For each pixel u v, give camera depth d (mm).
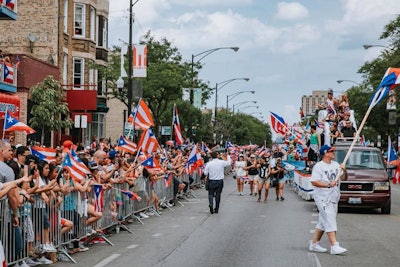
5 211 9594
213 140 64500
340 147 21672
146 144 18188
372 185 20094
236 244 13508
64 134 38812
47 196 11008
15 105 28297
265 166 25078
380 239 14359
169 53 44719
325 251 12453
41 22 37656
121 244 13477
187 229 16141
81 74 41500
